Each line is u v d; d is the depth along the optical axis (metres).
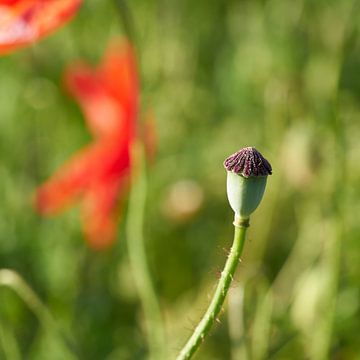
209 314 0.41
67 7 0.51
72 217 0.68
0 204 0.69
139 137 0.55
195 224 0.68
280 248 0.67
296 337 0.57
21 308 0.62
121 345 0.61
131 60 0.58
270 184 0.66
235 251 0.41
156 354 0.55
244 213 0.40
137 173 0.55
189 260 0.67
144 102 0.60
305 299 0.57
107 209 0.60
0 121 0.74
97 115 0.59
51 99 0.75
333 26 0.71
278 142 0.66
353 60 0.67
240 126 0.73
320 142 0.62
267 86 0.69
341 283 0.60
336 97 0.57
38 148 0.75
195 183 0.69
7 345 0.56
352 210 0.61
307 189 0.63
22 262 0.66
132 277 0.63
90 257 0.66
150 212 0.68
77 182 0.59
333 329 0.57
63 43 0.79
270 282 0.65
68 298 0.64
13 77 0.76
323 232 0.60
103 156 0.59
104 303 0.63
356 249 0.60
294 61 0.71
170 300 0.65
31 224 0.69
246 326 0.55
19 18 0.51
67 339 0.54
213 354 0.59
